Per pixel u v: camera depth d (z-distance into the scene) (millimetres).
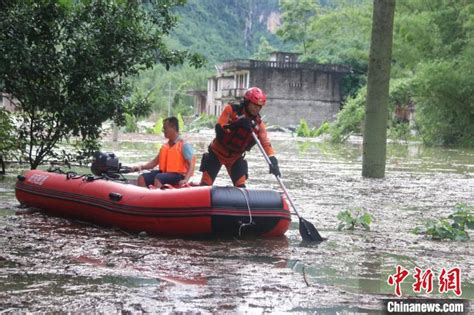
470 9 32688
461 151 31188
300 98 61469
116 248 7273
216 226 7742
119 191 8297
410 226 9281
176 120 8961
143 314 5070
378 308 5438
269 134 49750
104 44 12492
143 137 32250
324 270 6645
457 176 17422
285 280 6195
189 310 5195
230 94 62500
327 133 45156
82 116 12641
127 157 18922
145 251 7180
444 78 34656
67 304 5254
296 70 61281
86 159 13844
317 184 14125
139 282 5953
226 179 14094
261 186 13234
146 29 13117
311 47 65750
